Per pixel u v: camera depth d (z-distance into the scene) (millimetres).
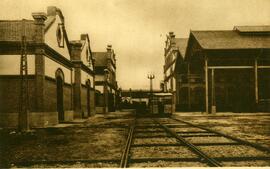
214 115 31984
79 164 8844
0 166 8789
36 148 11852
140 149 11023
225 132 15938
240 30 36812
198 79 43531
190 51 40625
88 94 34094
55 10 22891
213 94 34469
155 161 8953
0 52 20031
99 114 42125
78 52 29719
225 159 8953
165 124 21875
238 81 39625
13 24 20641
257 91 35281
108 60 52625
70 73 27094
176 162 8758
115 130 18328
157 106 32625
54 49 22812
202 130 17297
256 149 10664
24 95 17391
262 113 33531
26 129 17094
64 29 25281
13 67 20016
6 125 19750
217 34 36938
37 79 19984
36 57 20062
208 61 35188
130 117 33031
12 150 11406
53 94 22297
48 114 21172
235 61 36000
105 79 46594
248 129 17359
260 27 37500
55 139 14375
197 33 37094
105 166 8531
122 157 9094
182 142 12281
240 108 35906
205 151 10320
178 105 43531
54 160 9242
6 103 19859
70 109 26828
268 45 34531
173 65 50969
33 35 20141
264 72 38875
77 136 15453
